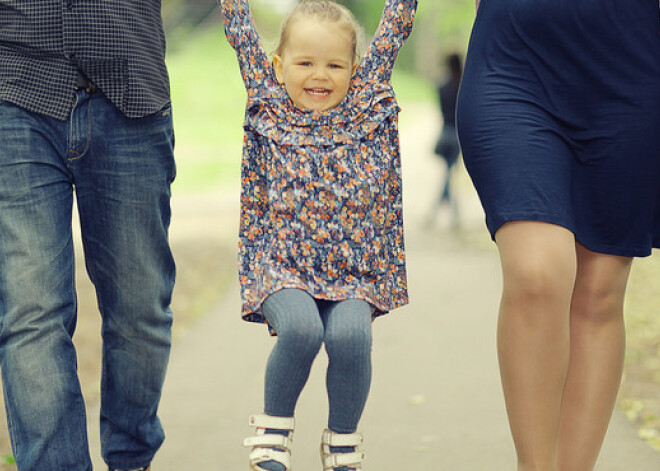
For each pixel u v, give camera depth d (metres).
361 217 5.73
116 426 6.57
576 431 6.00
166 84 6.27
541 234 5.36
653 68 5.63
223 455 8.47
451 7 48.66
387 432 9.04
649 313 14.83
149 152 6.16
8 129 5.87
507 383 5.50
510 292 5.40
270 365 5.44
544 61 5.60
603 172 5.71
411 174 41.84
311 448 8.69
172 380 11.19
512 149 5.48
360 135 5.79
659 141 5.70
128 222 6.16
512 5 5.62
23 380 5.73
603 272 5.90
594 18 5.55
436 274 18.41
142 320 6.34
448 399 10.12
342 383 5.49
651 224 5.93
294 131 5.75
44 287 5.83
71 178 6.13
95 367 11.85
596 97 5.64
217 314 15.12
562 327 5.40
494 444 8.64
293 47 5.76
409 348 12.43
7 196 5.85
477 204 31.86
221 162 43.94
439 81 25.08
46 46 5.86
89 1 5.88
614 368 6.01
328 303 5.73
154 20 6.19
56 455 5.73
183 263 20.09
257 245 5.80
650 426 8.98
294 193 5.68
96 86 5.99
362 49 6.02
